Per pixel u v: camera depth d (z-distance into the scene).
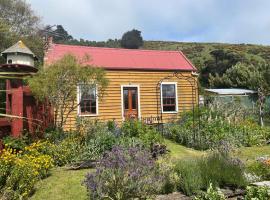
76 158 11.09
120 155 6.98
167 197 7.48
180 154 12.89
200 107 18.67
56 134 12.38
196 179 7.85
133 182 6.72
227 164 8.71
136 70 19.41
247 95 26.81
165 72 20.05
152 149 11.84
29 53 13.51
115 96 18.75
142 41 71.81
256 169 9.21
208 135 14.45
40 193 8.34
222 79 36.81
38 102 12.96
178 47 68.25
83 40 62.81
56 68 12.21
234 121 16.97
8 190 7.64
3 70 12.10
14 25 40.28
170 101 20.08
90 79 13.06
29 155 9.95
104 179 6.72
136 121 14.60
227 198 7.60
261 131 16.25
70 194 8.20
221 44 66.88
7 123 11.35
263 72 31.47
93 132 12.98
